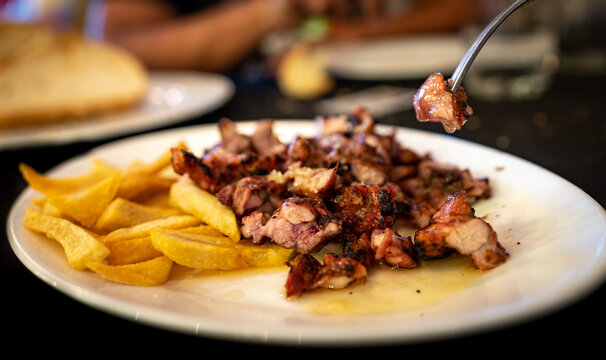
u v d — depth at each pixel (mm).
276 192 372
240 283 325
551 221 331
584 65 811
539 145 522
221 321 259
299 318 276
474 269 317
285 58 827
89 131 572
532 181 374
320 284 308
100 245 315
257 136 427
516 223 344
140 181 417
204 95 724
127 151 495
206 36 1084
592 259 279
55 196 379
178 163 386
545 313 255
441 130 583
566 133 548
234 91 843
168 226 361
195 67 1089
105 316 319
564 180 358
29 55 683
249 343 288
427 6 1141
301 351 280
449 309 275
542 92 715
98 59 718
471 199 382
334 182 359
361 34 1057
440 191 391
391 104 685
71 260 313
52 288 348
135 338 299
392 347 277
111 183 378
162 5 1306
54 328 311
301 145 389
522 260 305
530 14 715
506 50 707
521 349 270
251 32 1110
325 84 773
